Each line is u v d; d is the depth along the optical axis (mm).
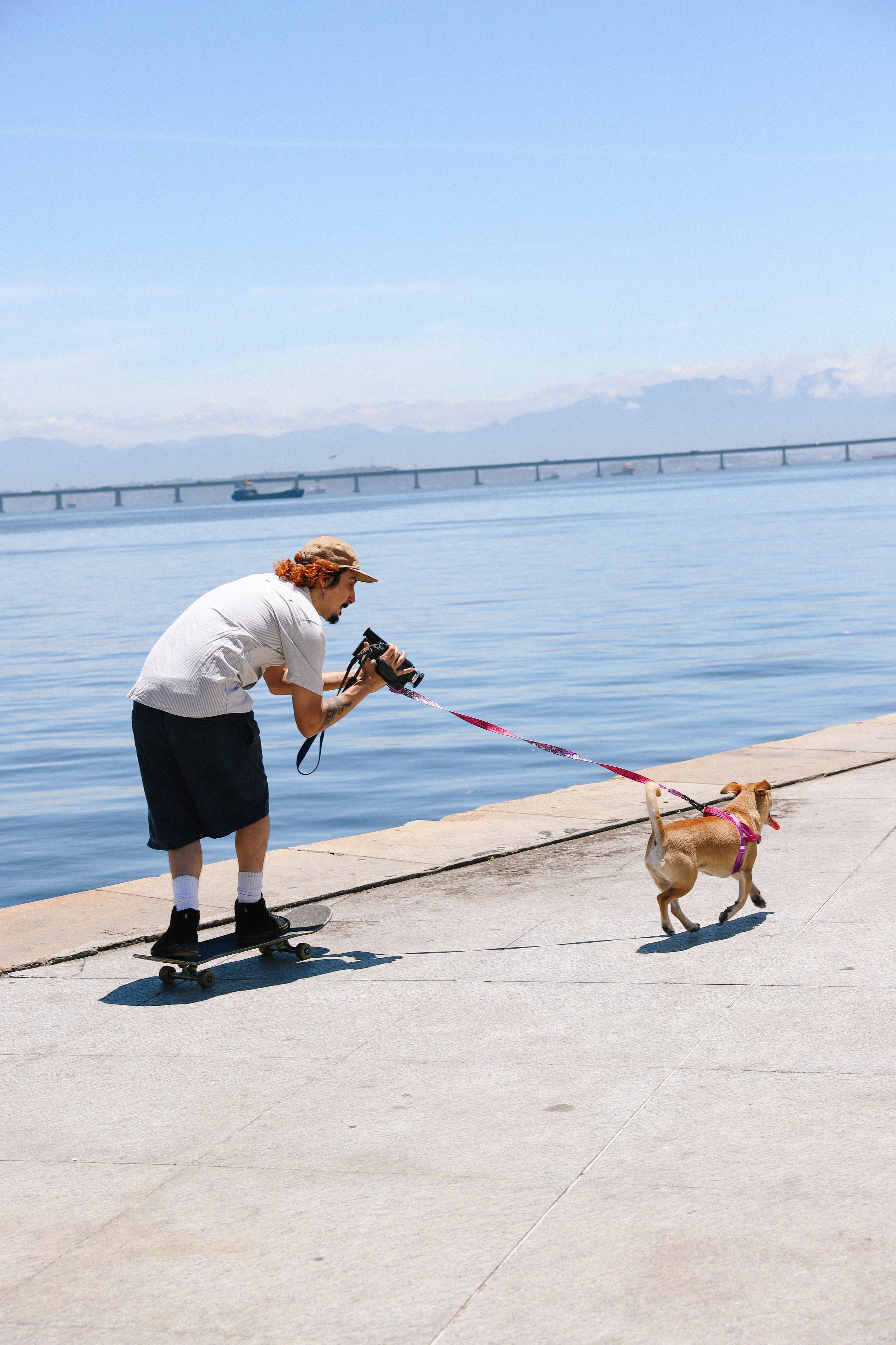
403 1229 3160
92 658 26641
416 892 6438
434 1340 2717
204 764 5145
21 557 84000
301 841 10797
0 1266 3152
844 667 19609
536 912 5898
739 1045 4102
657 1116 3645
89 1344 2803
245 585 5344
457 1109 3811
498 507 153125
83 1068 4383
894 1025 4145
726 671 19750
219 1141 3740
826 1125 3504
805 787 8234
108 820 12492
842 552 45875
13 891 9930
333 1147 3633
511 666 21672
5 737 17766
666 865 5238
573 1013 4516
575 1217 3141
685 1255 2941
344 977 5156
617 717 16219
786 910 5566
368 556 59906
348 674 5633
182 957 5082
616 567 44719
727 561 44625
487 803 12008
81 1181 3562
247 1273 3029
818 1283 2795
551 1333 2707
